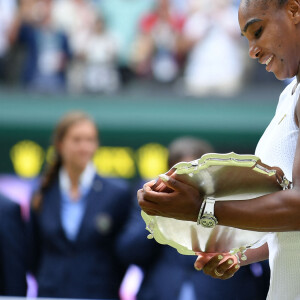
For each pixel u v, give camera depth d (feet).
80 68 94.43
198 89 93.66
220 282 49.52
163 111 86.79
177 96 89.15
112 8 96.22
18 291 51.98
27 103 87.61
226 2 95.86
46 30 94.63
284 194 22.79
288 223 22.84
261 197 23.09
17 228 51.80
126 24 96.07
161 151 86.17
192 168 23.03
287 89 26.84
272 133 25.85
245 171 23.15
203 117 86.69
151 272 51.44
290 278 25.34
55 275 51.03
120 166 85.66
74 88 94.07
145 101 87.40
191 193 23.45
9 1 95.81
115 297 51.83
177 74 95.35
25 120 86.33
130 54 95.45
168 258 50.72
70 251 51.34
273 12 24.41
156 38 95.71
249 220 22.99
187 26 95.61
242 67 94.07
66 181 52.80
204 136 86.84
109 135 86.43
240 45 94.63
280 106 26.73
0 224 51.21
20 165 85.97
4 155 86.12
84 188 52.65
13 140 86.33
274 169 23.39
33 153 86.22
